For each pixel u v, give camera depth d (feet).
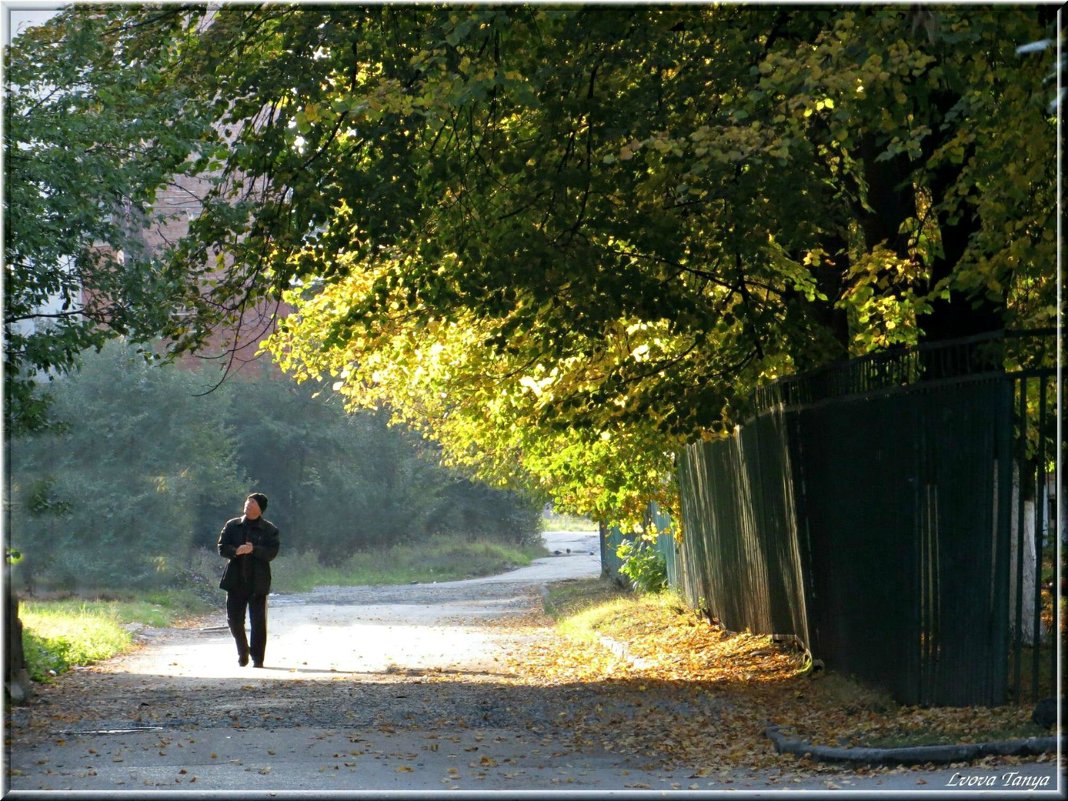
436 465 288.92
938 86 54.75
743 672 78.79
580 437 93.30
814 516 74.59
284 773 49.26
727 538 100.48
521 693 75.31
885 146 62.69
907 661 59.47
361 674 87.76
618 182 65.00
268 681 82.79
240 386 264.11
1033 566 61.16
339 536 271.90
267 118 69.87
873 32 52.37
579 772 49.88
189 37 75.00
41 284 68.90
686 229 69.00
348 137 71.56
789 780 46.24
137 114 68.59
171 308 76.43
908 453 58.44
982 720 50.78
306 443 268.00
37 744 56.80
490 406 104.22
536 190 65.67
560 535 470.80
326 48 67.31
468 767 51.08
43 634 99.30
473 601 181.57
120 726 62.54
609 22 61.21
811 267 76.64
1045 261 53.06
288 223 69.51
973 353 56.29
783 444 79.97
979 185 55.01
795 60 53.31
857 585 66.03
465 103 59.77
